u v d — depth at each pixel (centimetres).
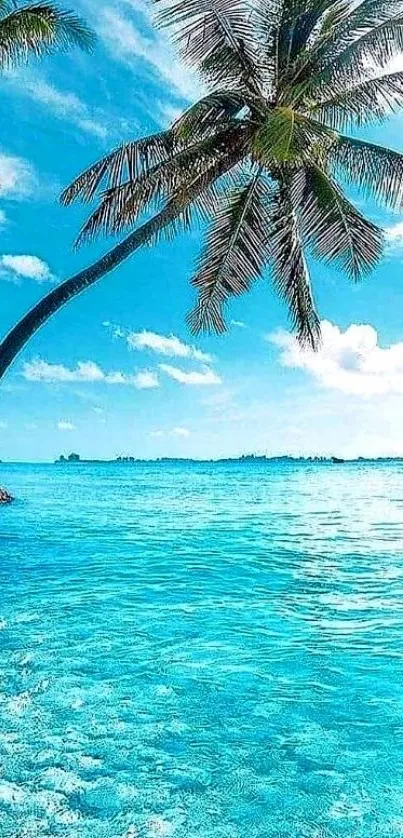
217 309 1377
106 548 1672
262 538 1889
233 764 582
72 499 3438
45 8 1244
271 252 1386
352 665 815
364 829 489
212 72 1212
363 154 1234
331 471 9988
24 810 510
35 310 1132
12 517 2397
